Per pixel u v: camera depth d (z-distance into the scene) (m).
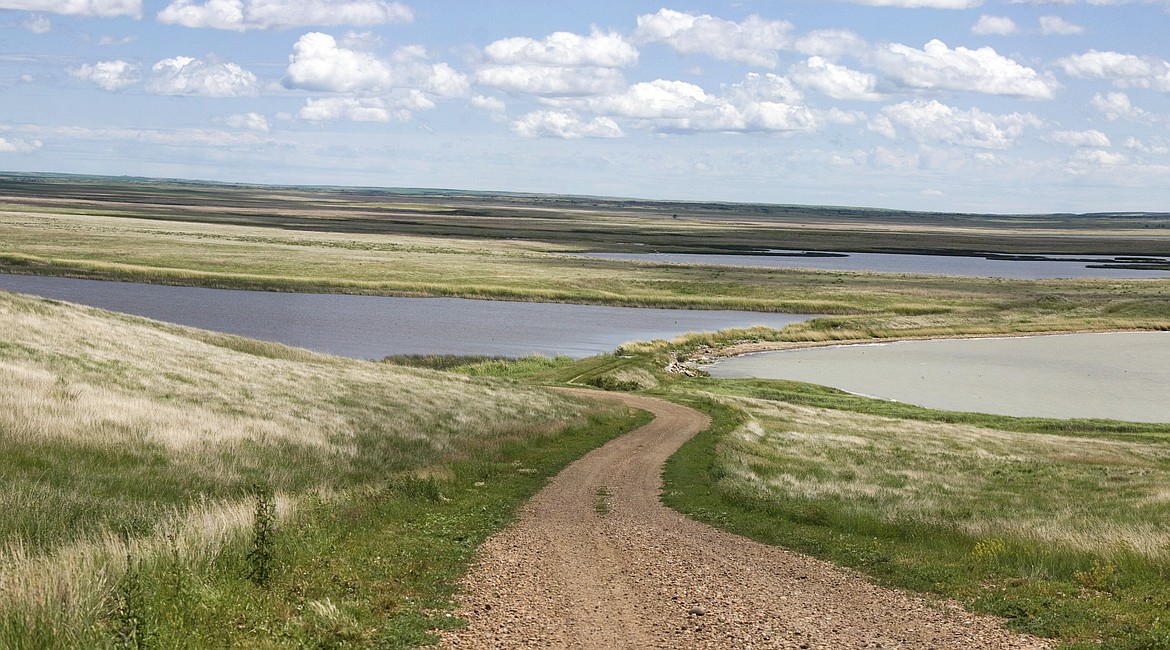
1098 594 13.43
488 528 18.89
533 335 101.50
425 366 77.06
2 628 8.63
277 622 10.03
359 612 11.09
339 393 40.69
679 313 129.50
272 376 41.66
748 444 41.12
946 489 30.89
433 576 13.74
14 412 23.73
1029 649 10.74
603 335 104.44
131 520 14.98
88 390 29.30
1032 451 47.31
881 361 97.19
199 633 9.17
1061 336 120.06
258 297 118.94
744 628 11.48
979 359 99.44
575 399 55.06
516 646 10.37
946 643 10.98
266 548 12.79
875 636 11.27
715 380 80.25
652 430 44.47
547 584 13.80
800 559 16.75
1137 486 32.31
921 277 172.62
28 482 17.22
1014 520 22.08
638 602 12.80
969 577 14.77
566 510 22.55
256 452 25.55
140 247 161.00
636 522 20.95
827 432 50.66
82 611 9.24
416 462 29.28
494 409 44.47
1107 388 82.50
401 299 127.12
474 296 133.38
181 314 99.00
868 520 20.56
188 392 33.50
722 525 20.98
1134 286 165.25
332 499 19.12
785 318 128.88
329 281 132.38
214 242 180.12
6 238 159.62
